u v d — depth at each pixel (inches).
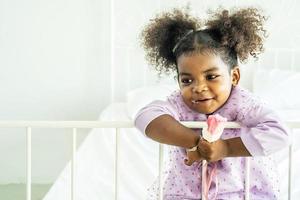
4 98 121.2
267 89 110.5
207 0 116.4
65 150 121.3
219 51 44.9
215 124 40.6
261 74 115.6
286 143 43.5
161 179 47.2
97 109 122.6
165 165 55.8
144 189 66.4
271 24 119.6
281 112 101.3
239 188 47.4
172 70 50.6
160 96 105.1
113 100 122.0
